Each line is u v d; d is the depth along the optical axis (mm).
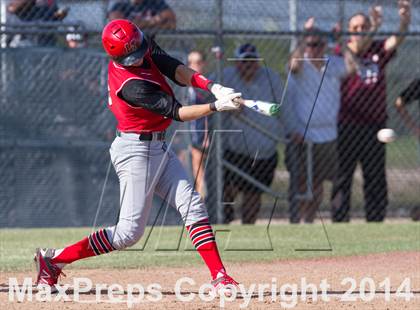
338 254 24297
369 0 33531
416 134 34625
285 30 32719
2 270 20891
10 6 32219
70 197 31453
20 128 31234
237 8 32844
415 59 35312
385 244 26438
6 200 31203
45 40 32031
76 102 31453
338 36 31734
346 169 32562
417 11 33719
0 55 31094
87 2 32375
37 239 27250
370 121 32500
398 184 39344
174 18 32125
